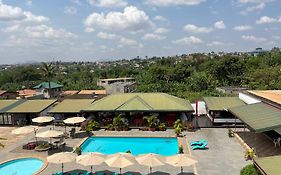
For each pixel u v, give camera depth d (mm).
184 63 133625
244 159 28172
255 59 123375
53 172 26281
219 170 25625
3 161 29953
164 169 26328
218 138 35938
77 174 25375
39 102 51125
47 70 93062
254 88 79062
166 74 106562
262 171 17984
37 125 46250
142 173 25578
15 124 47406
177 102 45625
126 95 48875
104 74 151625
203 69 115062
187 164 22859
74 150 32781
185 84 93250
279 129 25078
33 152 32781
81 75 146875
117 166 22453
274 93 39656
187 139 35969
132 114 45094
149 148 34844
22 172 27844
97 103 46719
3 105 50125
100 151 34031
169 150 33750
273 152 28172
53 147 33906
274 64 109562
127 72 152000
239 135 35844
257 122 27984
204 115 48812
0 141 37469
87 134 39500
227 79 97188
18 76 145875
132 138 38094
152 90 89750
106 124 43469
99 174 25219
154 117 41906
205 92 77625
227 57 101188
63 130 42469
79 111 44969
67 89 112938
